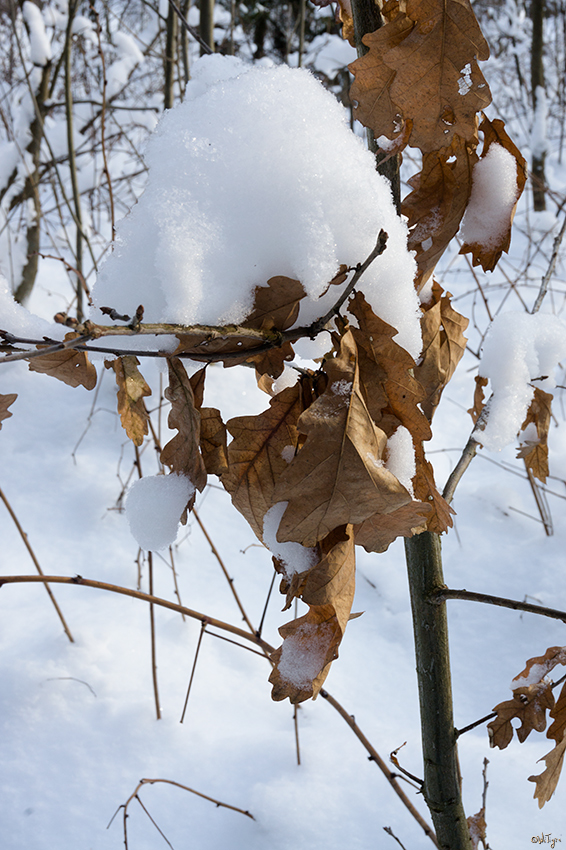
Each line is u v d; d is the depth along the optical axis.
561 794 1.71
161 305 1.04
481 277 5.55
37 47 4.31
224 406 3.26
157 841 1.63
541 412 1.37
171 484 1.08
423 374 1.16
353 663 2.32
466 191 1.13
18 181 4.34
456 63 1.05
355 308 1.05
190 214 1.03
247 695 2.15
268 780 1.80
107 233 5.55
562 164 10.19
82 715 2.00
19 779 1.79
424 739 1.26
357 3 1.14
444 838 1.28
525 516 2.97
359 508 1.02
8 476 3.12
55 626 2.33
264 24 8.47
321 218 1.03
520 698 1.25
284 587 1.09
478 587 2.61
